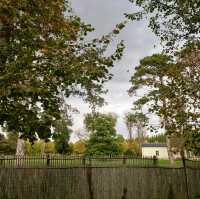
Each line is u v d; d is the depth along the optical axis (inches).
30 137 307.4
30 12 323.9
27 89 280.8
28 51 309.6
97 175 583.2
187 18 534.9
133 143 3538.4
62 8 375.2
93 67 331.9
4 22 316.8
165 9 545.0
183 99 651.5
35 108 305.3
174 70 648.4
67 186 536.7
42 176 509.4
